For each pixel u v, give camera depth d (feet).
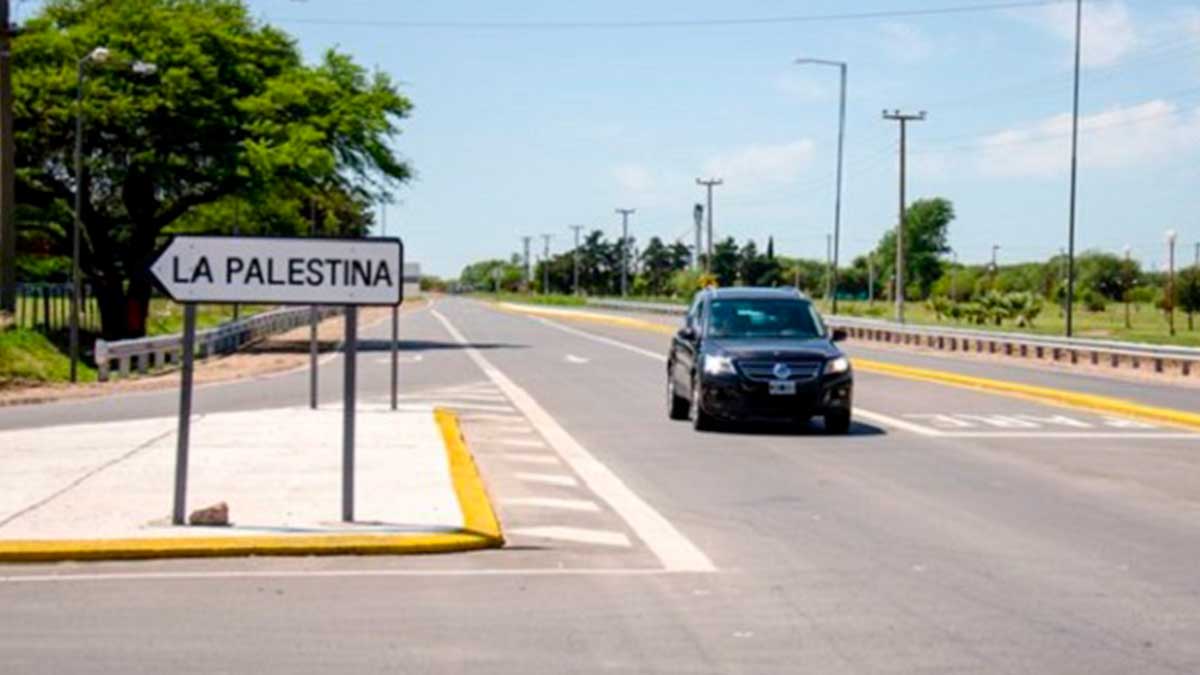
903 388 99.35
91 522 39.29
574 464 56.24
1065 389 96.99
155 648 26.63
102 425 68.28
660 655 26.11
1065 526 41.34
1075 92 167.12
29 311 180.86
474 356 146.72
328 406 81.76
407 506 42.39
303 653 26.27
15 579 33.06
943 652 26.35
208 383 108.58
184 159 174.19
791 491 48.70
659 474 53.26
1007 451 61.16
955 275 442.50
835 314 235.81
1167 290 303.68
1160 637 27.61
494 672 24.91
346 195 193.36
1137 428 71.36
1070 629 28.25
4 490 45.62
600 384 104.12
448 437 61.72
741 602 30.73
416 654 26.20
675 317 299.99
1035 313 277.23
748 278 477.36
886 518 42.78
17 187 173.06
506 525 41.11
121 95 163.02
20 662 25.58
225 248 37.50
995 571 34.40
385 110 187.01
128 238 206.18
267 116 176.45
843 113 233.55
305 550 36.01
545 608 30.09
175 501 38.91
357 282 37.86
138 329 182.50
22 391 100.37
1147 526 41.37
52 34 166.50
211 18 177.47
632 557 36.11
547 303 497.05
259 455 54.95
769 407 66.95
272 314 212.23
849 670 25.04
